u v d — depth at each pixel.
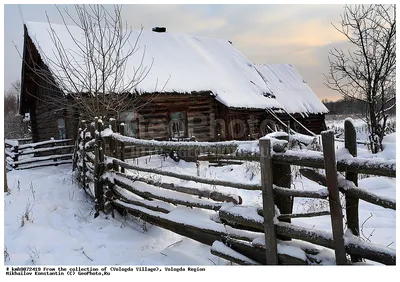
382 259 2.53
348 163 2.71
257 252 3.34
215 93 14.83
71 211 5.84
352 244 2.69
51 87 13.55
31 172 10.29
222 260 3.79
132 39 15.98
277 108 16.73
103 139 5.81
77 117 11.95
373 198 2.61
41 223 5.11
